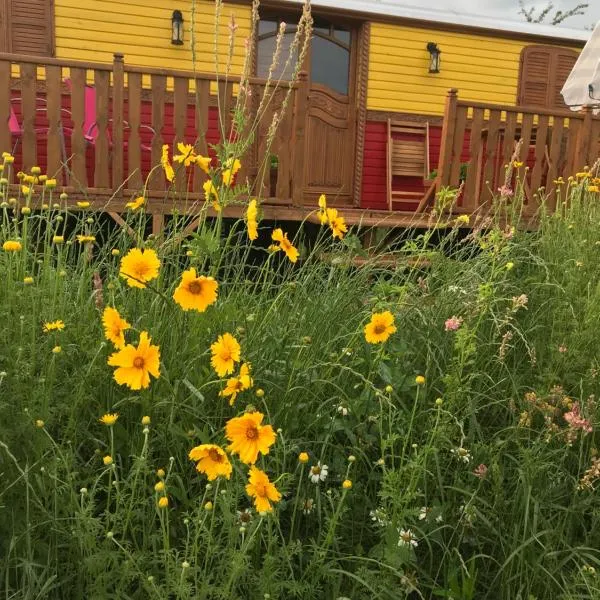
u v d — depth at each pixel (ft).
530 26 30.91
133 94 18.63
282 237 8.55
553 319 9.73
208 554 5.31
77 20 24.81
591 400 7.63
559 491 7.66
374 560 5.95
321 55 28.27
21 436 6.05
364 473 7.59
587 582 6.36
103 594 5.24
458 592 6.55
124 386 7.09
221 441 6.67
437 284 10.91
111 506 6.55
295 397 7.57
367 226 19.72
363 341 8.45
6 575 5.32
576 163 22.86
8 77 17.65
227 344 6.23
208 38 26.04
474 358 8.93
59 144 18.24
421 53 29.14
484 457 7.73
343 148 28.94
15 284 7.04
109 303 7.72
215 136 25.77
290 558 5.88
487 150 22.40
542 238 11.94
